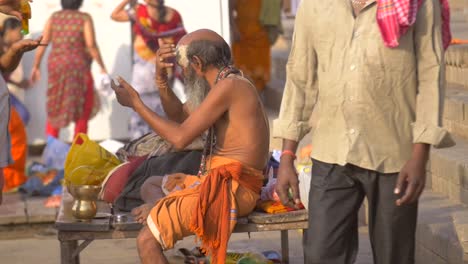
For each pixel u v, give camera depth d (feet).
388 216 30.14
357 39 29.40
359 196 30.78
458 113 57.82
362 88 29.43
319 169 30.81
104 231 38.68
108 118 78.02
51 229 58.95
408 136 29.71
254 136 38.01
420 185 29.04
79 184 42.39
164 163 42.88
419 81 29.27
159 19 71.00
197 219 36.65
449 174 50.98
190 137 37.14
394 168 29.73
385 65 29.19
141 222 38.47
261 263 45.14
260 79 90.07
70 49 70.33
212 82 38.47
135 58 71.36
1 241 56.70
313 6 30.22
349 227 30.94
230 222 37.29
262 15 88.74
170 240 37.24
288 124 31.37
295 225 39.09
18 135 65.77
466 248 41.86
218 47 38.22
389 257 30.63
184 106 42.78
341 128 30.01
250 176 38.19
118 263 51.03
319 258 30.81
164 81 42.04
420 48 29.01
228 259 45.29
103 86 73.92
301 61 30.91
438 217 46.75
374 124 29.58
